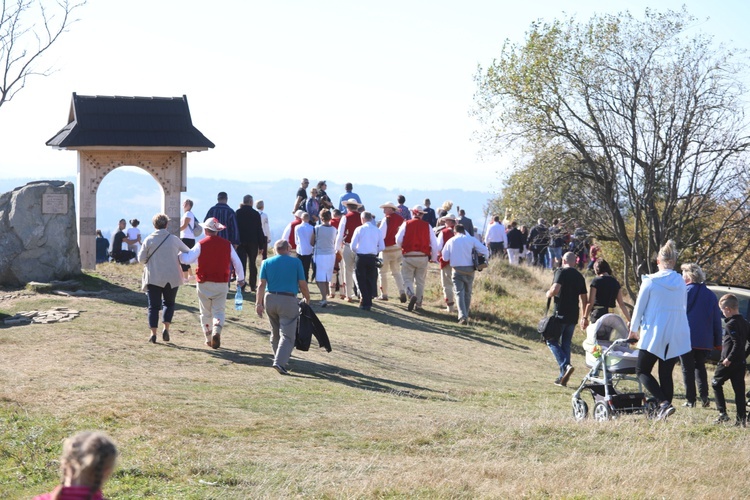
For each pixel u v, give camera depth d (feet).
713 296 41.75
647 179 98.68
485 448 30.01
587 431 33.30
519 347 64.28
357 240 68.33
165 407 32.99
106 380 37.60
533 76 102.01
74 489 12.16
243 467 26.09
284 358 43.06
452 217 77.56
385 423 33.04
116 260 96.37
